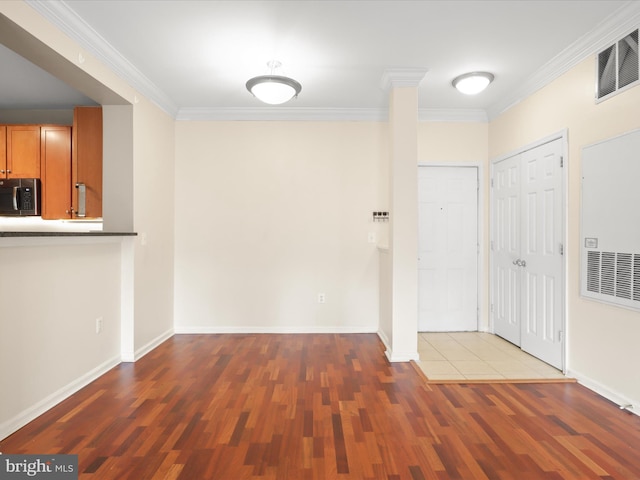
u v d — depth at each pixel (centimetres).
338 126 449
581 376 297
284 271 449
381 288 433
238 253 449
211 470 188
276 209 449
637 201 244
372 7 248
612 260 264
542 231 348
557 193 326
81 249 289
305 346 397
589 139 288
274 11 252
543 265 346
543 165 346
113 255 334
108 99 333
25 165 396
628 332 253
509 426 231
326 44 297
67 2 241
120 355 346
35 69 335
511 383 298
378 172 450
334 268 450
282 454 202
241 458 198
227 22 266
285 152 449
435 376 311
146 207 374
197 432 223
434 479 181
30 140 397
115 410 250
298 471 188
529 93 366
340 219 450
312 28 273
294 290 450
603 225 272
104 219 347
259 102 424
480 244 454
